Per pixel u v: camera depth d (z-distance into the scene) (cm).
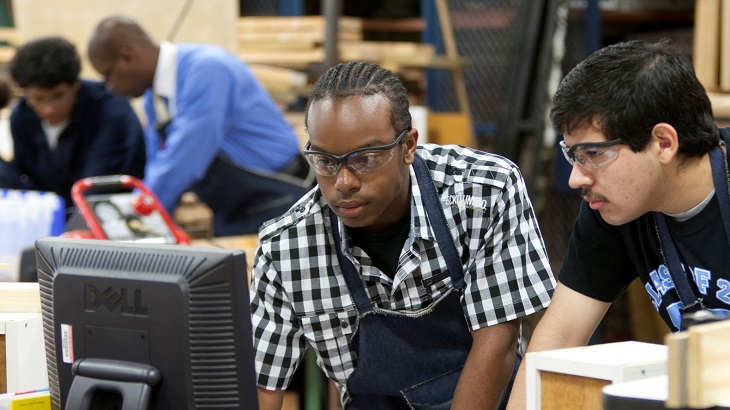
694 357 136
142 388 178
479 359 217
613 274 217
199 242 400
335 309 225
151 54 413
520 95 611
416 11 640
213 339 175
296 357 232
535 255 219
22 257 329
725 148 196
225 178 426
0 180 463
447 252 219
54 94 440
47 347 196
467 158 224
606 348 181
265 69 552
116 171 461
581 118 184
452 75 650
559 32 607
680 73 185
